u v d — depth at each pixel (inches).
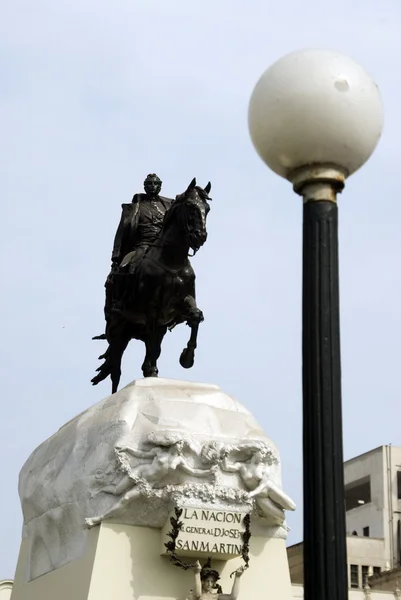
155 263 578.2
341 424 230.2
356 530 1796.3
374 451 1797.5
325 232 244.7
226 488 457.7
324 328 236.8
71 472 482.9
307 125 242.7
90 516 464.4
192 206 560.4
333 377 232.7
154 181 634.8
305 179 247.8
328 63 244.7
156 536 460.1
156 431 462.3
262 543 474.0
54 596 478.3
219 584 457.7
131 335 613.9
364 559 1707.7
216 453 457.7
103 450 469.7
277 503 470.0
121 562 451.2
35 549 510.3
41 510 503.2
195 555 454.6
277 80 245.0
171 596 451.8
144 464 458.6
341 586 219.8
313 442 228.4
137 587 449.4
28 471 529.7
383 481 1768.0
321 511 223.5
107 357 620.7
